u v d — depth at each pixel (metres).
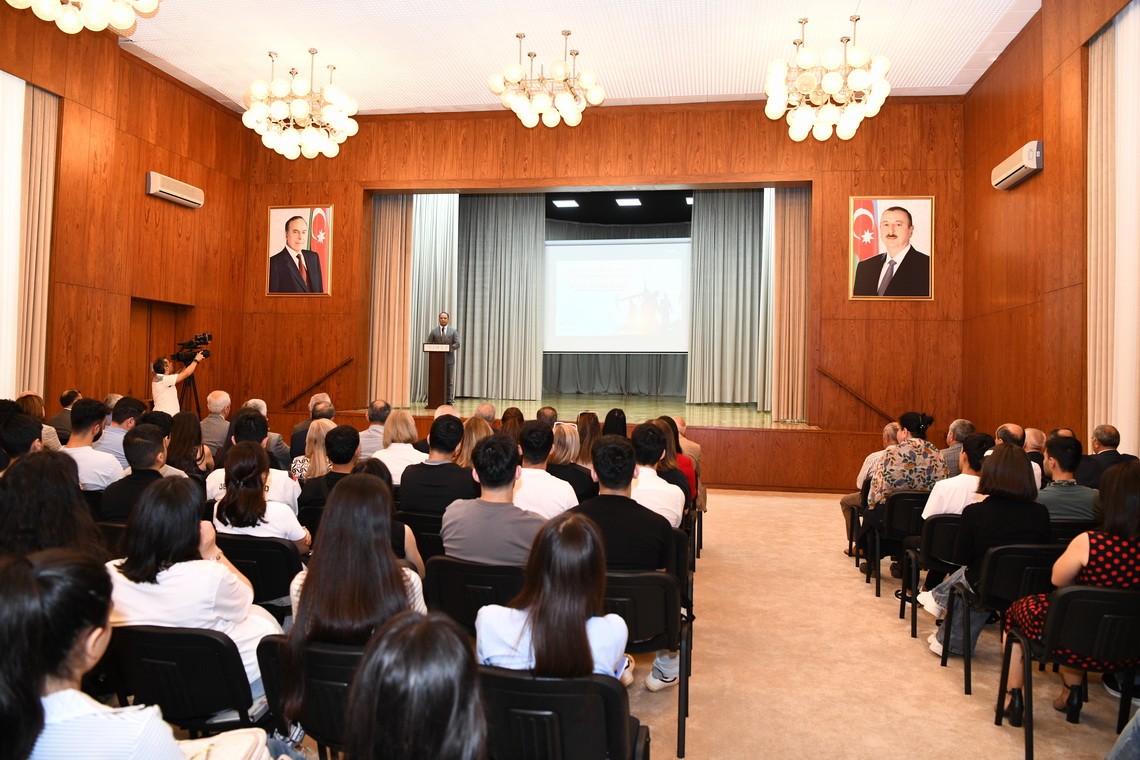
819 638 4.03
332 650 1.73
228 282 10.48
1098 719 3.06
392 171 10.50
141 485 3.21
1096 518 3.44
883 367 9.45
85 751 1.17
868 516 4.98
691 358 15.01
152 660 1.93
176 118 9.46
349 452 3.62
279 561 2.82
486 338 15.90
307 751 2.63
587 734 1.65
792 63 8.44
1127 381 5.57
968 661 3.31
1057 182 6.55
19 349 7.33
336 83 9.41
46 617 1.14
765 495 8.98
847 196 9.55
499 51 8.37
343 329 10.57
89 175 8.05
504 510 2.73
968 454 3.99
